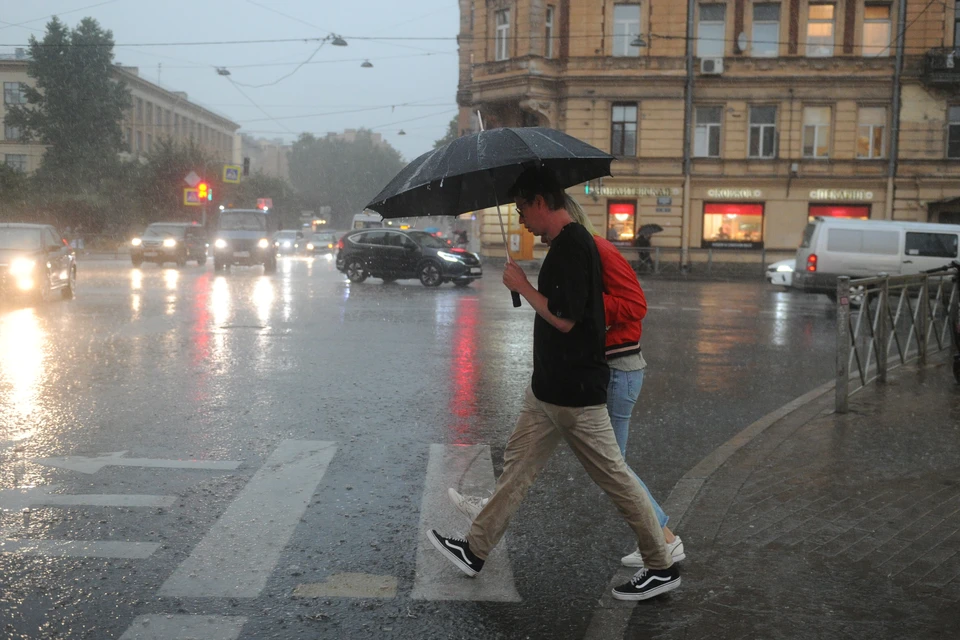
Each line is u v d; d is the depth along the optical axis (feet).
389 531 15.83
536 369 12.82
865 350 29.35
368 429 23.53
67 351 36.42
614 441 12.76
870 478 18.86
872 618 12.30
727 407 27.55
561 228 12.57
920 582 13.48
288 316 51.21
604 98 117.60
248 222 102.12
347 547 15.01
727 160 117.29
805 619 12.28
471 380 31.04
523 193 12.57
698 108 117.91
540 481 19.04
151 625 11.95
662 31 116.06
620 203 119.75
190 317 49.93
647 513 12.79
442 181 12.48
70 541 15.03
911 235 66.13
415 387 29.58
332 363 34.24
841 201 115.96
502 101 120.67
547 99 118.21
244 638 11.63
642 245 115.03
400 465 20.12
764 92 115.75
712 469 19.63
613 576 13.89
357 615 12.40
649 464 20.72
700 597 13.02
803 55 114.73
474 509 15.05
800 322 52.90
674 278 108.78
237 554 14.58
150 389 28.53
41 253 56.75
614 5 116.98
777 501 17.33
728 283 98.84
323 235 194.59
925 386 30.12
